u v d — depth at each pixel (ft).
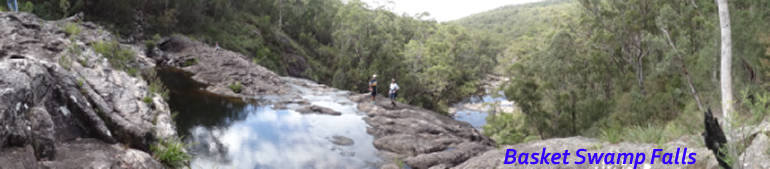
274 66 136.05
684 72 39.52
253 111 45.50
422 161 31.24
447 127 45.27
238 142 32.01
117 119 20.83
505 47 347.56
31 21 42.70
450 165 31.32
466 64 204.03
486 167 25.20
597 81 57.26
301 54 169.89
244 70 72.74
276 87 64.75
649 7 51.96
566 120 51.37
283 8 212.84
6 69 16.31
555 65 61.21
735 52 28.73
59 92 19.25
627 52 56.34
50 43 35.45
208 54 86.12
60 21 70.18
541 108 53.72
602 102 49.57
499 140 60.49
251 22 174.50
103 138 19.20
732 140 12.84
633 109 43.50
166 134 24.17
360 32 125.80
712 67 31.42
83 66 29.84
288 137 35.40
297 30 201.98
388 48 118.32
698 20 41.16
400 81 113.50
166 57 84.38
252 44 146.10
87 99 21.34
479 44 248.11
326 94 64.13
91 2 104.17
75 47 34.01
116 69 36.32
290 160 29.30
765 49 28.91
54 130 17.39
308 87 71.87
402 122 44.65
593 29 61.36
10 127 13.14
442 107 131.44
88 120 19.43
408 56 167.02
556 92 54.34
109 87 25.96
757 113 12.74
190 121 36.76
